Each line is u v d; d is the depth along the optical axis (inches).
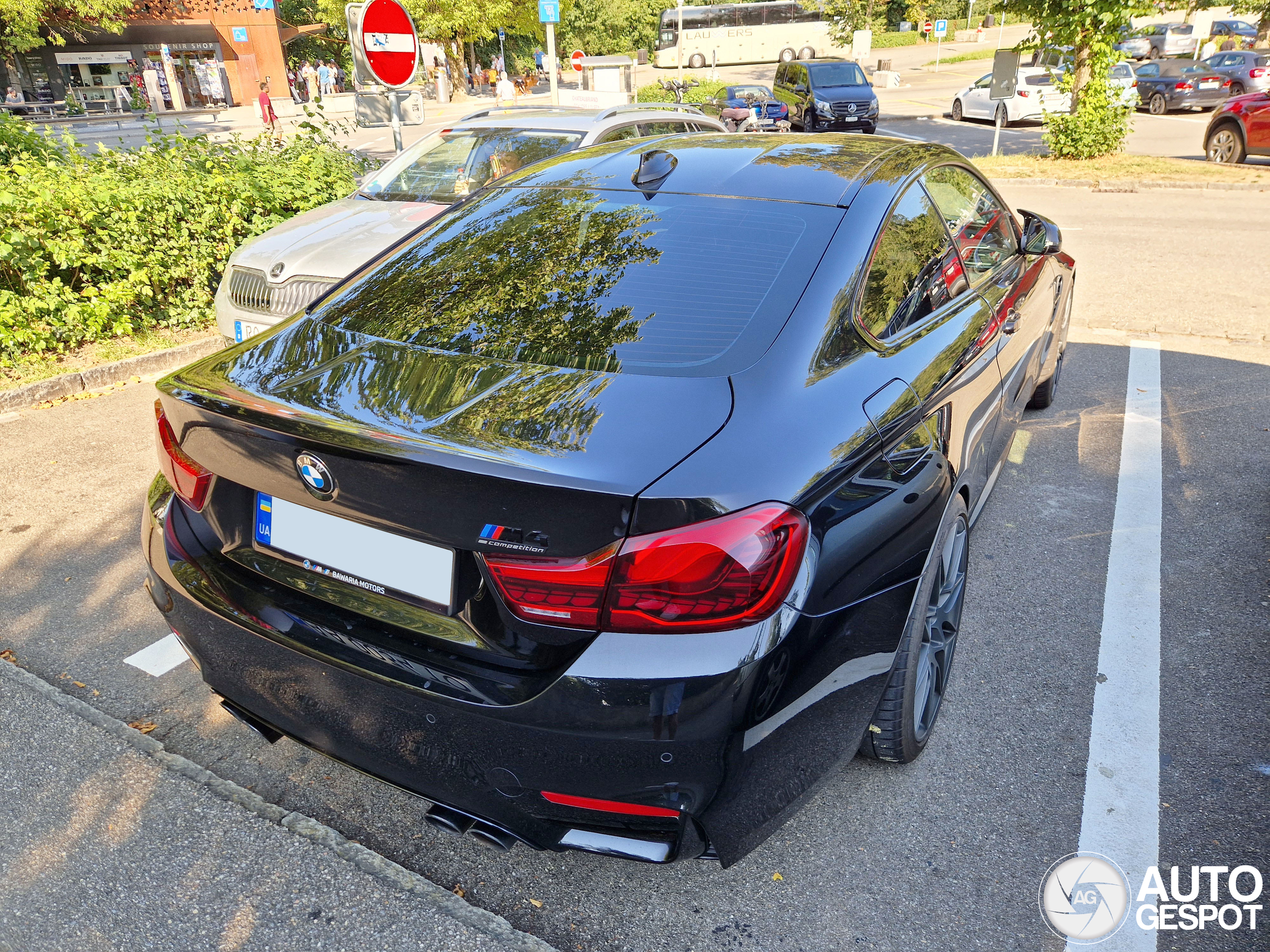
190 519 86.7
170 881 85.9
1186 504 159.0
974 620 128.0
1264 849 89.7
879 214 97.2
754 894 85.4
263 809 94.5
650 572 62.4
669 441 68.1
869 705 80.5
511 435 68.9
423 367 80.5
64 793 96.2
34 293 232.7
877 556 77.1
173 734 106.5
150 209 254.4
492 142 260.8
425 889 85.1
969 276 117.6
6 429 198.5
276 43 1557.6
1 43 1197.1
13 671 115.4
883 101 1224.2
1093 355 240.1
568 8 2288.4
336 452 69.2
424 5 1409.9
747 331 81.5
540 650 67.0
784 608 66.0
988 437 115.7
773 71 1765.5
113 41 1483.8
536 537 63.9
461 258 99.4
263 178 292.0
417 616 71.1
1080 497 162.9
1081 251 362.6
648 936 81.3
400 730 71.9
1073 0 554.3
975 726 107.3
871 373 84.7
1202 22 1502.2
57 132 996.6
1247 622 125.6
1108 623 126.4
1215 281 311.7
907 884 86.4
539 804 69.2
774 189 100.0
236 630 78.9
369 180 265.9
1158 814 94.0
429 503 66.7
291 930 81.0
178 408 80.6
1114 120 572.7
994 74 598.2
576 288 89.7
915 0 2225.6
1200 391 211.6
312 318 95.5
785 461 69.6
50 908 83.0
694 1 2218.3
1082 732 105.9
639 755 64.7
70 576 140.3
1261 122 556.1
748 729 65.2
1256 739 103.9
